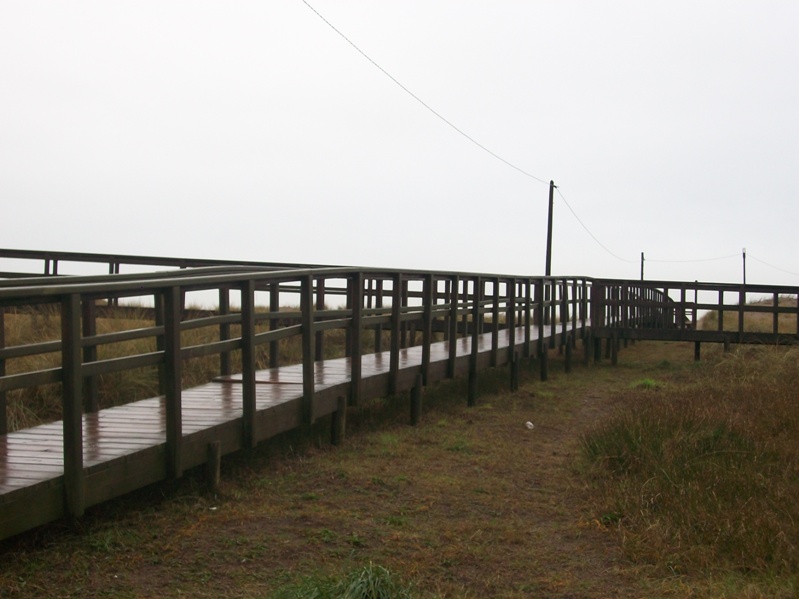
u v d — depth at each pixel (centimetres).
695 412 885
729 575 495
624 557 536
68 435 482
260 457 747
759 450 761
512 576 502
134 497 601
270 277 695
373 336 1664
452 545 549
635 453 771
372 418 993
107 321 1310
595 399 1334
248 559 504
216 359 1170
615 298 2042
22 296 441
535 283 1570
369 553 526
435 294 1488
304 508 615
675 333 2020
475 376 1197
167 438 572
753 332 1983
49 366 963
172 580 465
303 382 765
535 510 647
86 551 495
